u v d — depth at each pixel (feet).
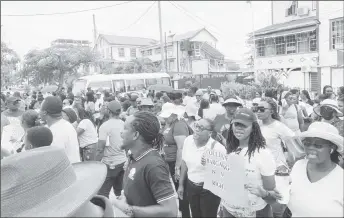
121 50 186.29
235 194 10.57
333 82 77.71
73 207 5.83
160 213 8.12
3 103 26.94
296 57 85.10
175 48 160.45
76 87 78.95
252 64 115.75
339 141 8.21
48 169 6.09
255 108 16.03
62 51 116.47
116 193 18.35
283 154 15.92
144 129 8.74
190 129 19.31
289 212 13.10
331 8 77.82
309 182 8.84
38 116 15.98
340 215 8.22
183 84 110.32
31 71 116.78
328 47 78.89
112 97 32.86
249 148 10.89
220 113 20.88
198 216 14.71
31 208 5.73
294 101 24.04
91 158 21.88
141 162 8.60
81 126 21.57
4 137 16.70
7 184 5.66
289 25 85.71
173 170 18.11
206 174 11.52
